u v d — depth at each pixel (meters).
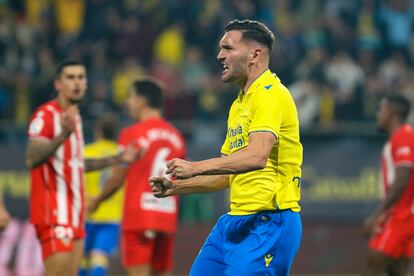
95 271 34.56
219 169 17.11
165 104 50.22
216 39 55.22
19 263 42.22
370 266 30.25
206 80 50.84
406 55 58.44
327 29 56.53
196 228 44.03
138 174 29.64
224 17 55.84
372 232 29.67
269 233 18.48
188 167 16.95
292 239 18.64
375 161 45.47
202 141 46.50
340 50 55.69
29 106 49.31
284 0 57.94
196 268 19.50
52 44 53.91
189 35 55.47
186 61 53.56
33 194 24.77
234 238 18.81
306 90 51.12
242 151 17.45
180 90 50.81
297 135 18.69
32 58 51.56
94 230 35.03
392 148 29.50
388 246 29.56
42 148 24.20
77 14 56.97
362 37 58.12
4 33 51.56
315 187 45.03
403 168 29.02
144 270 29.70
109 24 55.31
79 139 25.48
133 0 57.16
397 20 59.75
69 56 52.84
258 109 18.00
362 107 52.00
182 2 57.06
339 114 51.25
